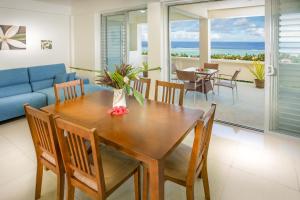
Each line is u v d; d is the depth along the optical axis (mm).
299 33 2773
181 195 1994
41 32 5117
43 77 4918
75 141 1438
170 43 4367
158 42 4227
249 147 2895
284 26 2869
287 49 2898
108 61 5520
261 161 2551
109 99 2646
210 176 2270
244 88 6836
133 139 1556
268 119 3215
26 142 3070
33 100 4152
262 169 2391
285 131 3133
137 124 1835
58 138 1519
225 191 2041
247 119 3959
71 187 1634
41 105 4297
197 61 8648
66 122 1398
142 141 1526
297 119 2996
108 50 5488
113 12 5113
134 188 1915
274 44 2982
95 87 4855
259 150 2809
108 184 1500
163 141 1527
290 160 2564
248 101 5230
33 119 1729
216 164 2492
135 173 1743
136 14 6809
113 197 1968
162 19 4145
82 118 1974
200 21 7285
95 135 1305
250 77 7887
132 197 1971
